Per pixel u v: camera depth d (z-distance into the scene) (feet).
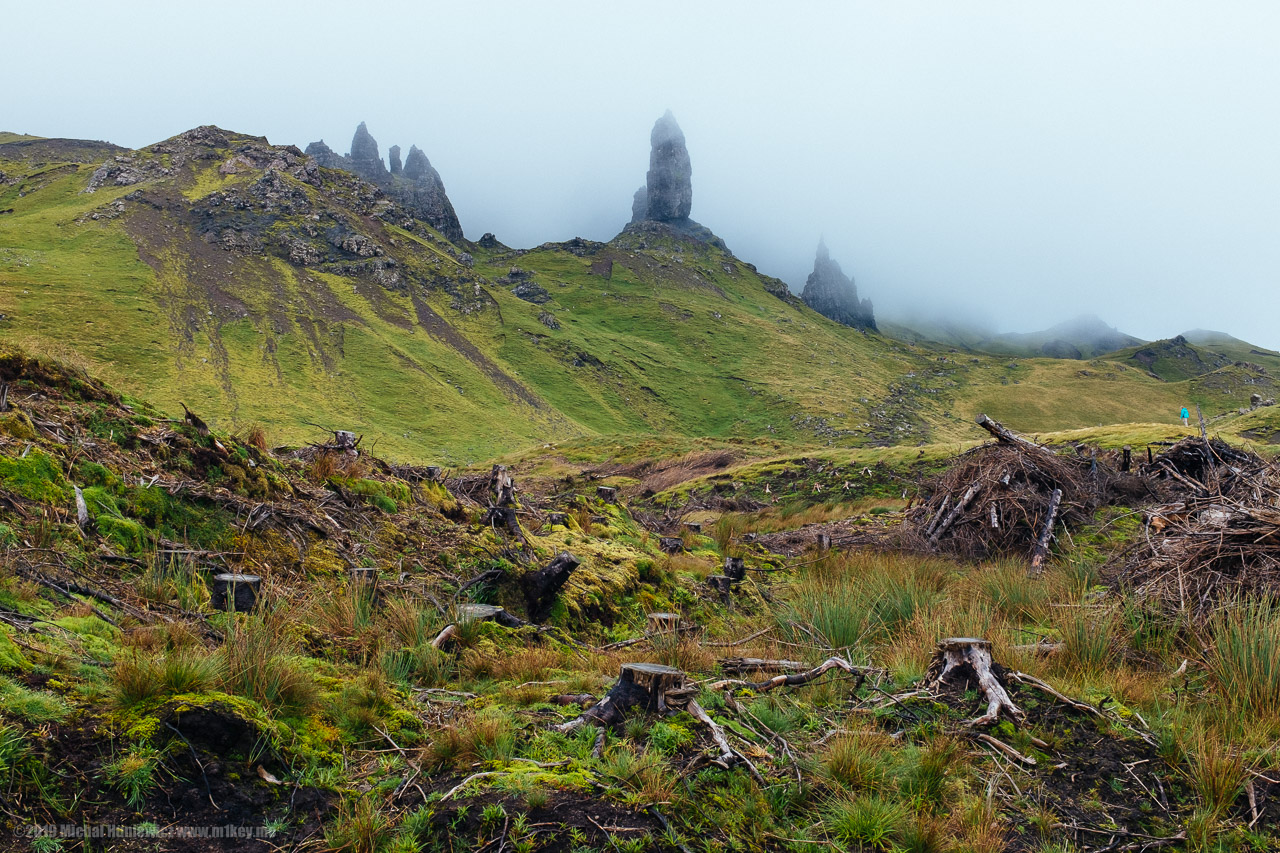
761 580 42.91
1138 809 14.01
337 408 328.49
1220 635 19.63
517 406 389.80
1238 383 544.21
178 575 18.39
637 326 597.11
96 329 330.95
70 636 13.44
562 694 16.74
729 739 14.76
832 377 531.50
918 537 47.67
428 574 25.77
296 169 574.97
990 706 16.89
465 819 11.31
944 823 12.97
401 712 14.57
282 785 11.43
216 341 359.46
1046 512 45.27
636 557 35.53
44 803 9.63
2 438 19.54
